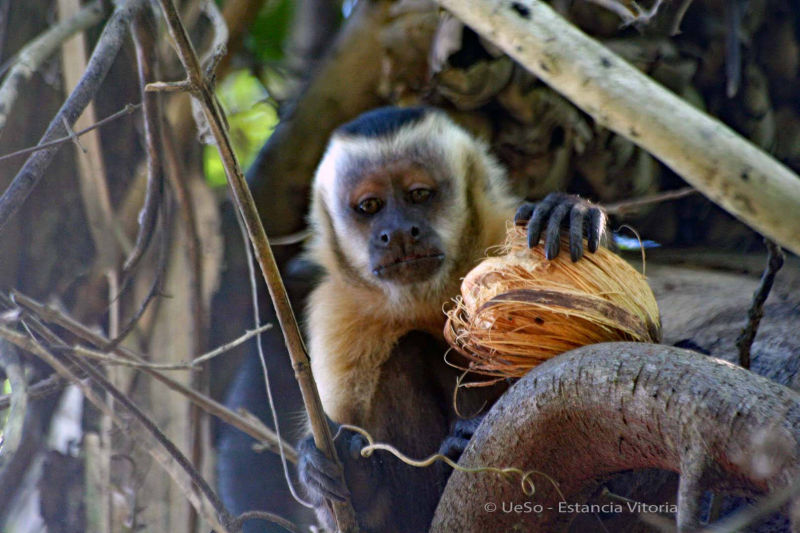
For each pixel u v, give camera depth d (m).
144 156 12.31
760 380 5.09
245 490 12.49
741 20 13.46
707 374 5.21
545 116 13.02
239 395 12.93
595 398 5.70
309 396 6.80
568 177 13.80
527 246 6.72
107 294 12.25
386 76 13.37
